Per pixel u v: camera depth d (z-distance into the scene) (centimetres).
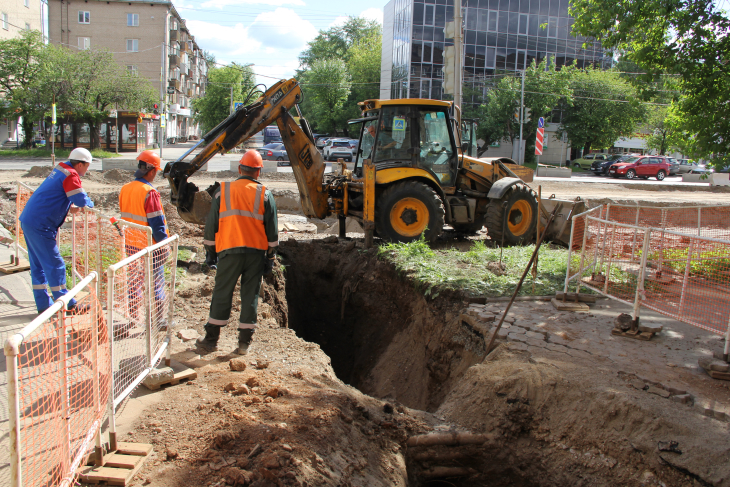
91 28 4609
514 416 407
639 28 873
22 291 566
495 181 986
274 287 757
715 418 366
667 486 330
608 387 402
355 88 5562
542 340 497
